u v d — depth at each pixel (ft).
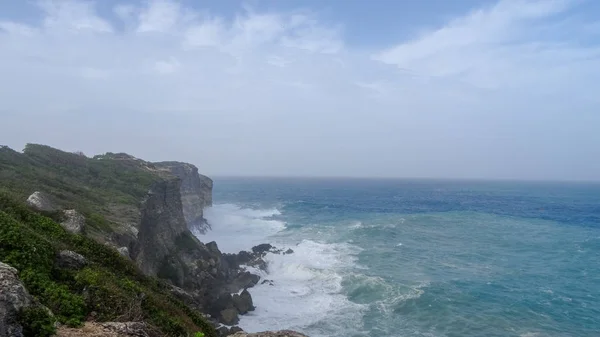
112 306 36.94
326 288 119.44
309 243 182.29
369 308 103.09
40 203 66.44
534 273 133.69
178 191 168.35
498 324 93.04
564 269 138.92
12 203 52.42
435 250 168.55
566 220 256.73
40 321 25.84
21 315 25.23
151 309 43.39
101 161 188.85
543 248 172.55
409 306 103.14
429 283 121.08
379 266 142.20
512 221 251.19
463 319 95.61
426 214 288.71
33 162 131.75
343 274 129.18
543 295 112.06
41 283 33.63
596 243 182.09
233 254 157.89
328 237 199.11
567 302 106.83
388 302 106.32
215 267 131.54
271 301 109.19
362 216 286.46
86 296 36.32
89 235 67.72
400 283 121.19
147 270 94.79
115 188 137.18
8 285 25.46
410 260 151.12
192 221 215.51
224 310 97.55
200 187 284.61
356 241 187.83
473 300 107.55
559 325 92.58
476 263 147.43
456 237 197.77
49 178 109.19
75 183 127.24
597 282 124.06
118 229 86.22
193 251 135.85
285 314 100.22
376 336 87.45
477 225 234.38
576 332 88.89
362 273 132.16
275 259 152.25
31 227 49.32
